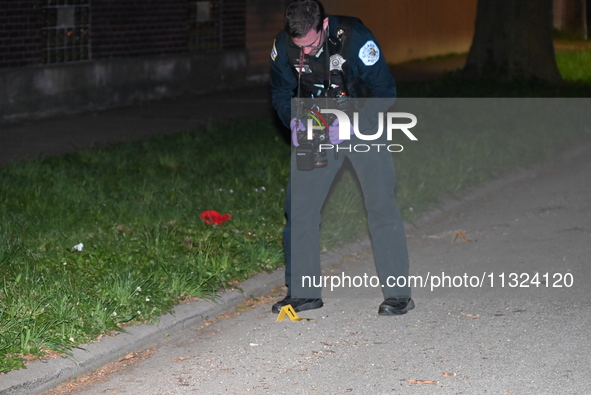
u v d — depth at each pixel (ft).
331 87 20.58
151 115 54.65
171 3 63.21
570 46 108.99
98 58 57.88
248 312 22.68
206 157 39.81
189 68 64.95
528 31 69.87
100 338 19.65
